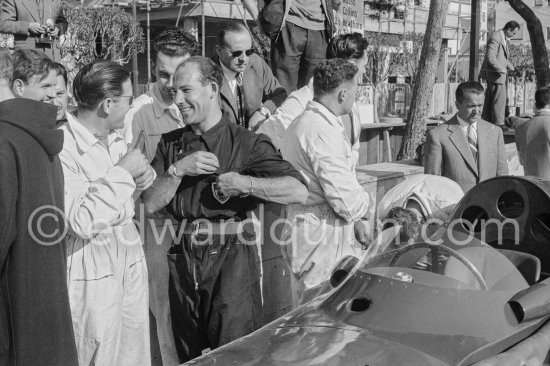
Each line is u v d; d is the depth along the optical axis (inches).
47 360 125.7
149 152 189.0
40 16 270.7
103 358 148.6
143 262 160.1
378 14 824.3
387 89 612.7
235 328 157.4
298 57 261.7
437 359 118.4
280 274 195.8
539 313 131.3
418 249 142.8
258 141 162.1
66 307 129.4
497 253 141.9
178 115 188.9
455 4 989.2
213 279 157.9
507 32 515.8
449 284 134.1
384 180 279.0
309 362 116.3
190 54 182.2
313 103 187.6
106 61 151.9
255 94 223.0
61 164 140.6
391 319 128.3
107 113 150.1
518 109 657.0
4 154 121.0
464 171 238.1
